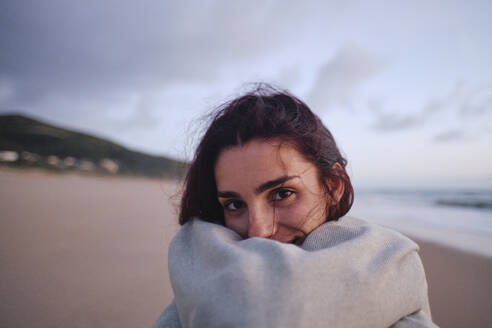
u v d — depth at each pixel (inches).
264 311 23.1
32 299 91.9
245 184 35.1
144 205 367.9
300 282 24.5
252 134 35.0
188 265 32.0
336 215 40.1
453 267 128.7
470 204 556.1
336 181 39.9
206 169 43.6
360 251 28.2
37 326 77.6
